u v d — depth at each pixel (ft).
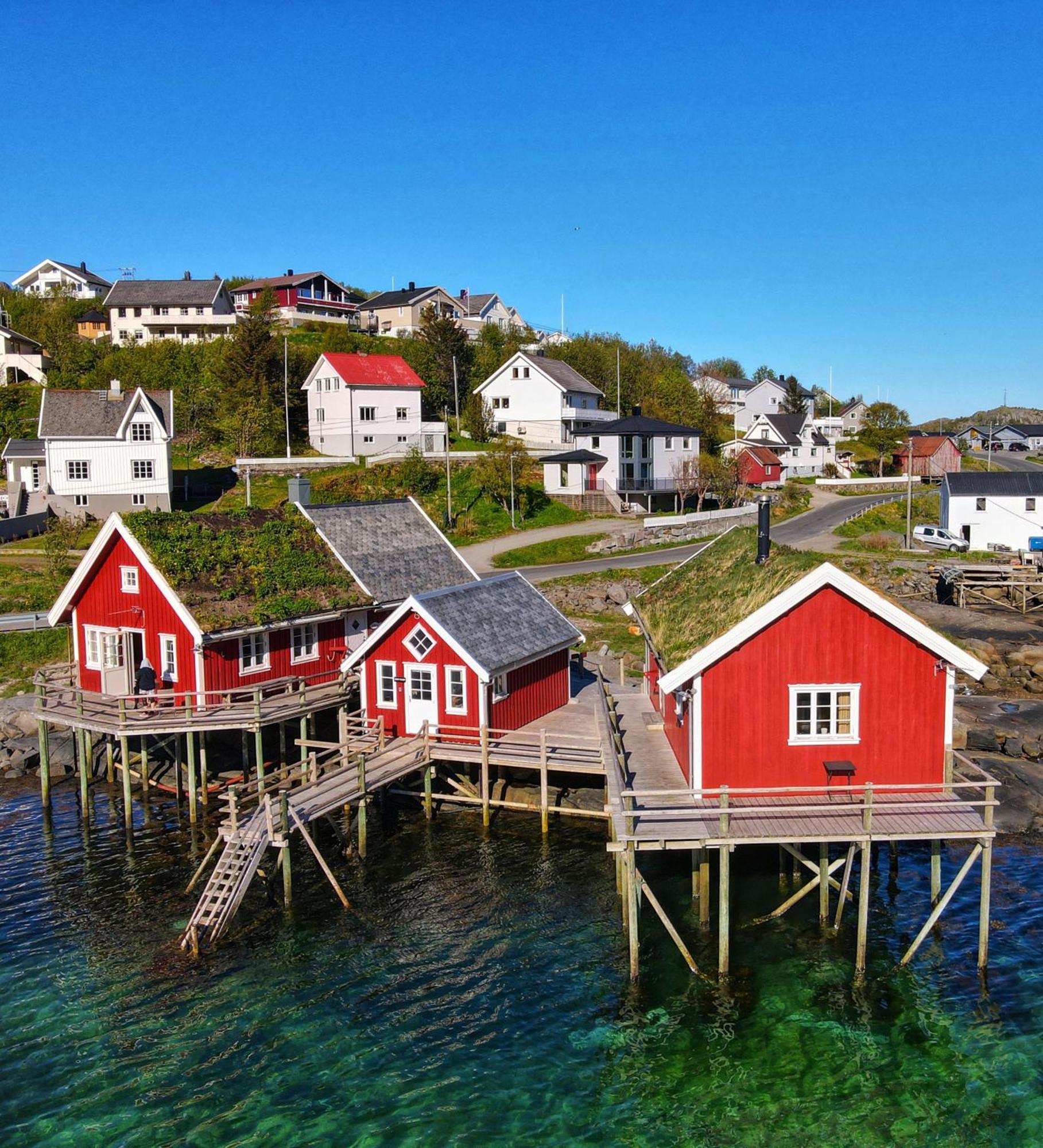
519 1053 61.77
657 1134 54.75
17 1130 55.77
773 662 71.77
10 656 142.61
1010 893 80.07
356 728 104.12
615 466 254.47
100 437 225.56
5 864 92.27
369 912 80.43
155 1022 65.82
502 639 103.71
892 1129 54.65
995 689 137.39
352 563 123.75
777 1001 66.33
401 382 282.15
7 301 391.24
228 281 456.45
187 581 105.40
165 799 108.37
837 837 66.13
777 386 469.98
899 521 259.19
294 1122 56.13
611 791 73.41
